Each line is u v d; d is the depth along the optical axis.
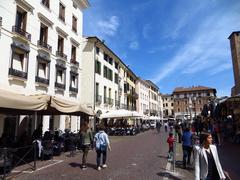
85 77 30.03
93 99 29.30
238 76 32.62
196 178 4.39
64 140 15.30
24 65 16.81
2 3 14.92
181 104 95.19
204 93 92.31
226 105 18.50
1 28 14.73
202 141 4.60
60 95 21.38
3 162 8.53
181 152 14.64
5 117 15.53
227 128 20.02
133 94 51.06
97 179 8.06
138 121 53.62
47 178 8.20
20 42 16.39
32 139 12.26
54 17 20.91
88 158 12.60
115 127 32.84
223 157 11.98
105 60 34.59
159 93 85.81
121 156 13.09
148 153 14.24
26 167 10.03
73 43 24.34
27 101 9.70
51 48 20.11
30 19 17.55
